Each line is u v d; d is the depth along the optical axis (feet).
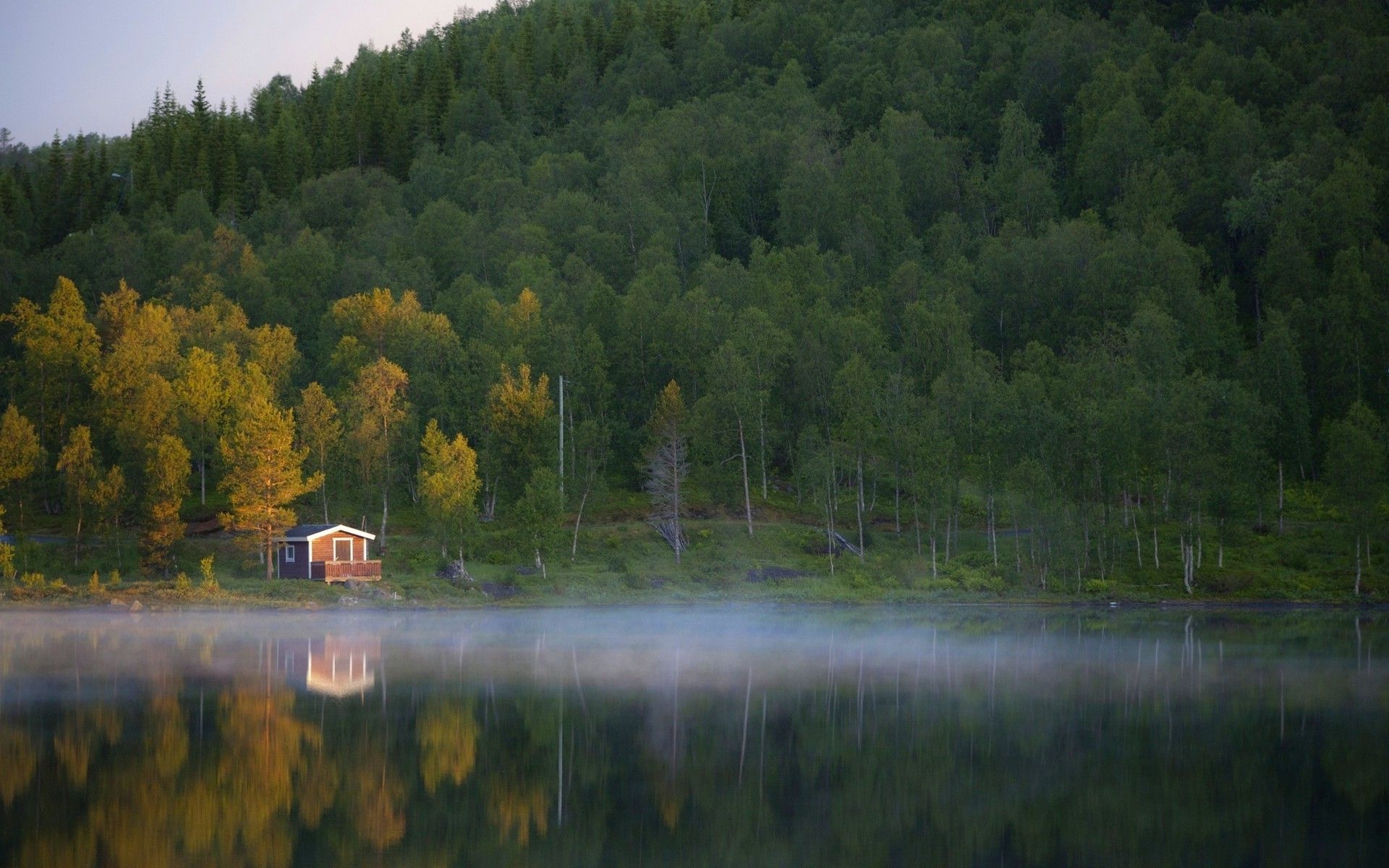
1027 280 456.04
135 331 399.24
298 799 111.14
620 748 133.69
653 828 104.47
